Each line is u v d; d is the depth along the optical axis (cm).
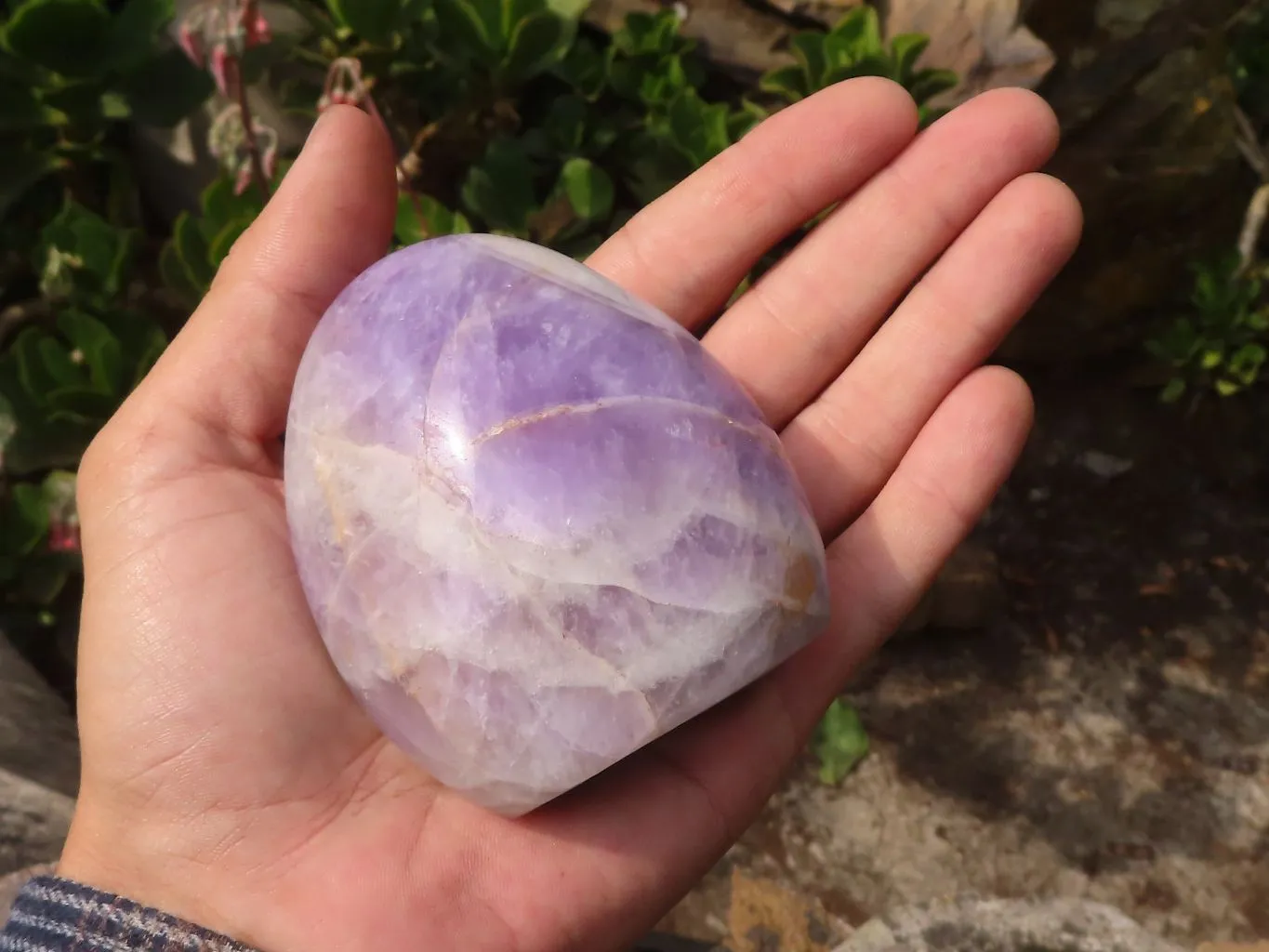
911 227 21
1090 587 33
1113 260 34
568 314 15
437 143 29
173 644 15
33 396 26
